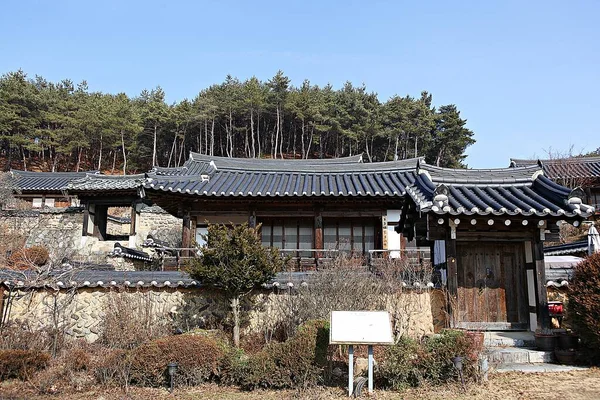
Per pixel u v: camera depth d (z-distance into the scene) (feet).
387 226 45.14
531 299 27.07
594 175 74.95
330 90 174.81
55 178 91.25
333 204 44.93
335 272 27.71
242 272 26.00
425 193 27.27
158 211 72.54
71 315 29.63
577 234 65.00
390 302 26.86
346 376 21.99
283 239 47.16
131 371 21.18
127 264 52.29
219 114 153.89
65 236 68.74
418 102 161.99
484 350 21.71
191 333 25.94
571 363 23.45
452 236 26.20
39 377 21.39
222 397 19.51
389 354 20.47
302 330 21.18
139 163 156.56
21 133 139.33
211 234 26.99
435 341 20.84
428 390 19.58
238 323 27.58
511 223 26.07
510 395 18.67
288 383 20.51
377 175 50.47
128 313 27.55
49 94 154.61
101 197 66.64
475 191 28.55
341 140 160.04
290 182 46.85
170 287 30.07
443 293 26.96
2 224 69.10
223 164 51.03
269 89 162.40
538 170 29.68
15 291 29.96
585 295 23.06
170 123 149.79
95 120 140.87
